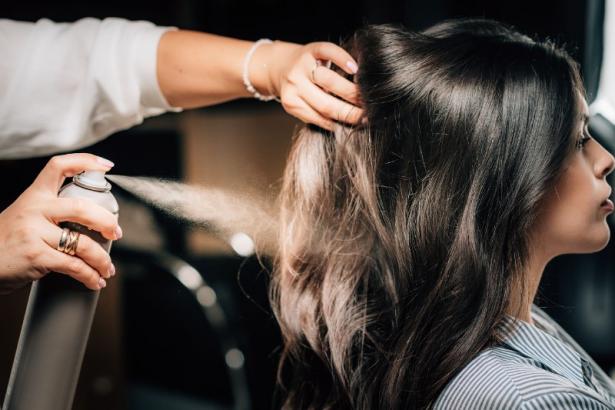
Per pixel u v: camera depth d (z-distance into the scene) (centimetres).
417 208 97
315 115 103
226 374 241
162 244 242
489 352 93
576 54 194
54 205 85
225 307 241
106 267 87
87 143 132
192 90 121
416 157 96
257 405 241
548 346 97
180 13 251
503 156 92
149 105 126
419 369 95
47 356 86
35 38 124
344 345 103
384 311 102
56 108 125
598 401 86
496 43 96
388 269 99
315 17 237
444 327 94
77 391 232
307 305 109
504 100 92
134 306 245
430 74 95
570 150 94
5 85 123
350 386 102
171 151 259
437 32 103
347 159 101
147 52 121
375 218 99
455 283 94
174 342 244
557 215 96
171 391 251
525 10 202
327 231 105
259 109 251
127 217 238
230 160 254
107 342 236
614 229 224
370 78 99
